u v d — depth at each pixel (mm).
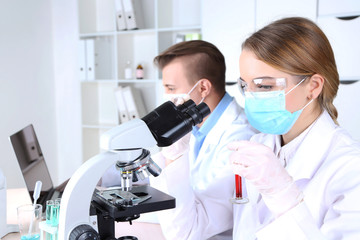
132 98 3613
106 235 1108
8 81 3752
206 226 1490
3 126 3705
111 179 1992
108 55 4055
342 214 962
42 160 2152
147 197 1071
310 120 1199
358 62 2773
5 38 3707
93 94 4168
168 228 1457
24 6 3904
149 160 1002
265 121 1185
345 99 2832
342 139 1135
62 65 4289
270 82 1123
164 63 1791
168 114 1000
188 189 1456
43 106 4191
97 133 4250
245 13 3072
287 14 2930
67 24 4215
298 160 1169
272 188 954
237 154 970
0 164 3680
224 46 3170
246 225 1309
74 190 970
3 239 1560
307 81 1134
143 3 3836
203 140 1800
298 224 941
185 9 3654
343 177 1027
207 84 1749
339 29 2799
